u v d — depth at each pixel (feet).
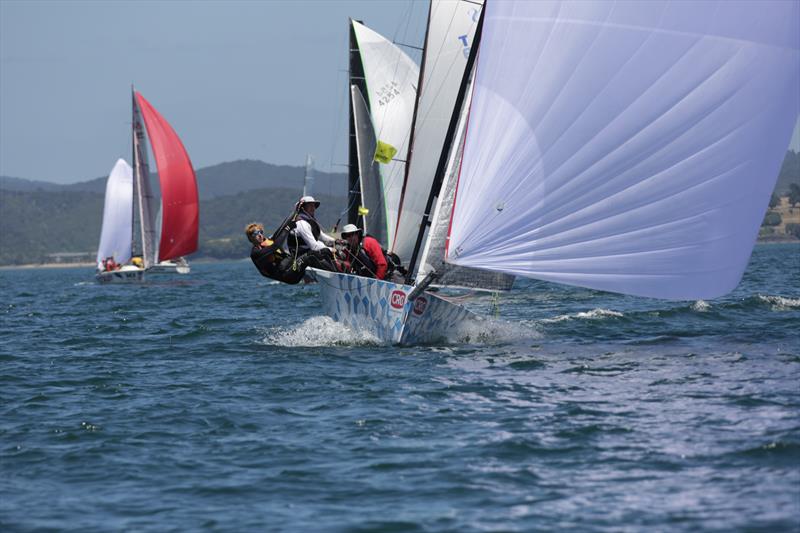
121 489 64.54
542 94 104.42
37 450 75.77
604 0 101.96
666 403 81.71
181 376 109.29
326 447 72.79
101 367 120.26
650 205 105.19
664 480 61.00
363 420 80.69
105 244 487.61
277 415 84.64
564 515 55.77
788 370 94.73
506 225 107.14
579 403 83.30
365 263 129.08
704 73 102.37
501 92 105.91
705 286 107.14
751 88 102.99
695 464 63.82
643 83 102.73
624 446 68.90
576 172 104.94
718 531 52.06
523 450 69.21
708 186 104.78
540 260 106.93
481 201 107.65
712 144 103.91
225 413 86.28
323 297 131.03
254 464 69.15
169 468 69.10
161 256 471.62
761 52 102.47
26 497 63.41
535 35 104.17
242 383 101.50
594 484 61.00
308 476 65.62
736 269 107.14
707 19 101.60
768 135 104.17
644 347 115.75
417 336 122.01
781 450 65.72
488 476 63.62
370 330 124.57
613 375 96.22
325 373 104.63
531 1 103.91
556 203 105.81
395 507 58.49
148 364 121.39
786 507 54.95
